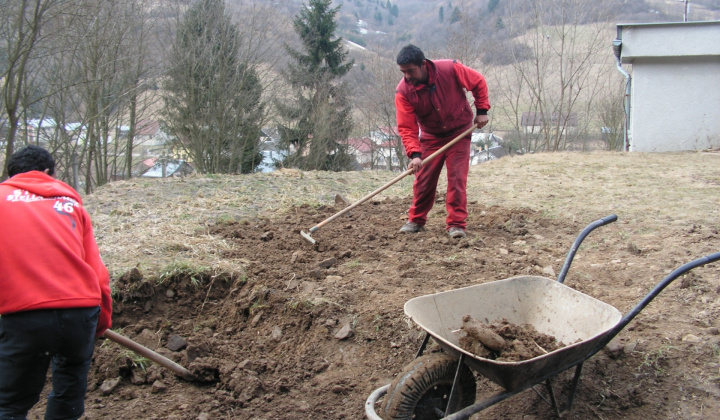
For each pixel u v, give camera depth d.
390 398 2.94
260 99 21.53
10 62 11.80
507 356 3.08
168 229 6.09
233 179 9.00
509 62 24.11
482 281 4.83
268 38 20.23
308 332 4.35
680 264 4.96
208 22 18.81
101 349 4.05
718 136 13.32
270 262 5.34
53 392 2.99
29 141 15.29
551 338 3.37
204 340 4.29
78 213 2.96
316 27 27.05
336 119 25.08
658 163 10.62
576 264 5.25
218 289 4.96
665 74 13.46
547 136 24.25
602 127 26.16
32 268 2.69
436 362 2.97
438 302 3.38
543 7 23.28
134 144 20.12
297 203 7.48
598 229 6.28
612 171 9.81
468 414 2.84
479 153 27.16
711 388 3.42
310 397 3.71
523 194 8.15
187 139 20.86
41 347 2.72
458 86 5.55
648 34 13.09
